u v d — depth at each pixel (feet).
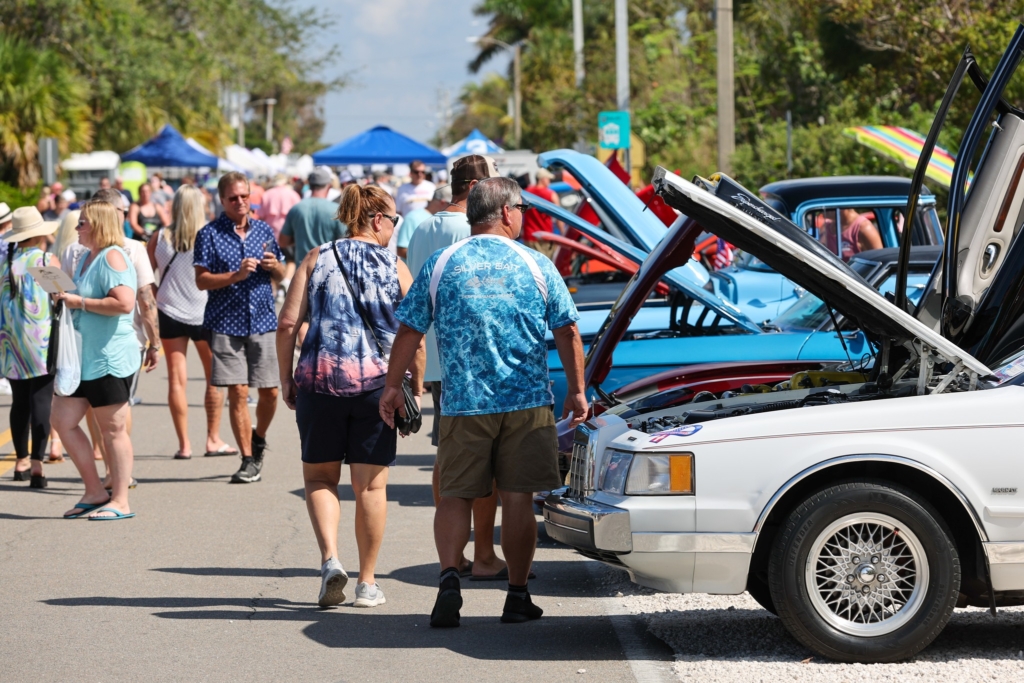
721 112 167.94
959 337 47.44
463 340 46.09
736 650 44.47
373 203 51.80
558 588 54.29
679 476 42.39
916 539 41.78
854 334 66.39
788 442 42.29
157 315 79.97
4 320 75.41
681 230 54.85
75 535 63.98
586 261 126.41
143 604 51.80
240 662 44.14
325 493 50.96
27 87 245.65
